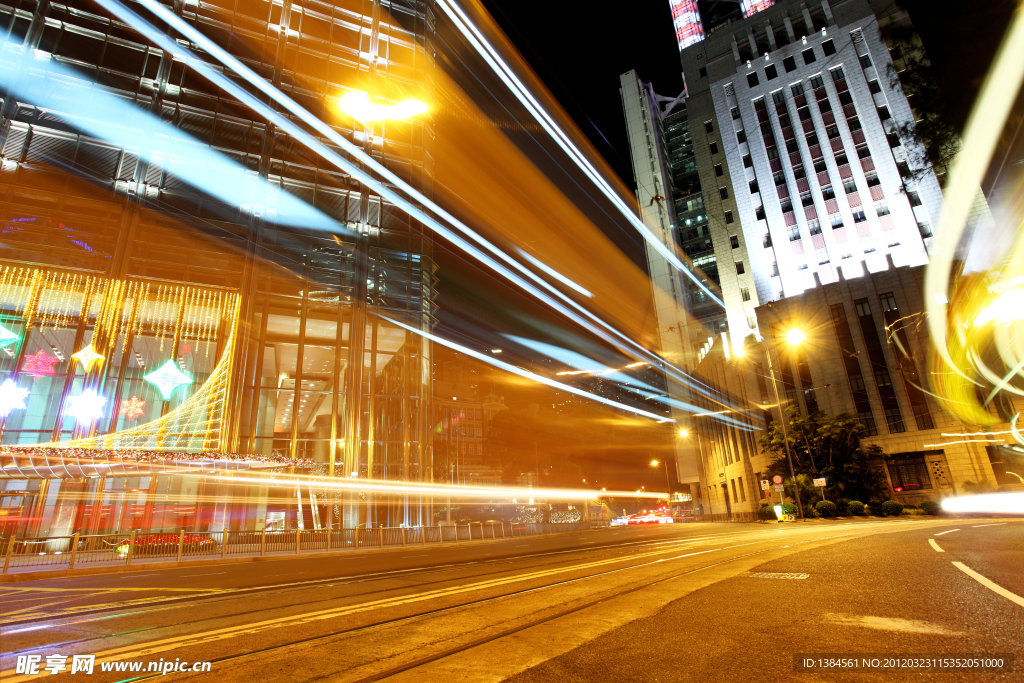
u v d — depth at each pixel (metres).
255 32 35.84
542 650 4.61
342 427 34.00
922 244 59.34
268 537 22.34
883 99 65.62
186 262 30.86
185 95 32.75
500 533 32.69
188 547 19.86
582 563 12.28
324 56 38.50
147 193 30.42
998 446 40.25
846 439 38.62
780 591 6.47
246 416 30.89
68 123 29.14
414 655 4.68
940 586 6.03
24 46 28.69
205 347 30.50
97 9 30.83
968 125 16.30
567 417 107.12
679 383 85.19
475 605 7.08
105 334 27.72
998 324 34.09
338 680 4.07
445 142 56.78
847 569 7.82
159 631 6.03
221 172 32.91
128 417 27.78
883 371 45.78
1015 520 18.91
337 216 36.94
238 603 8.07
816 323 49.62
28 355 26.19
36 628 6.41
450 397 101.12
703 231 94.25
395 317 37.91
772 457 42.25
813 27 72.69
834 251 64.62
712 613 5.52
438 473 57.25
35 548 18.20
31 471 20.22
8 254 26.75
